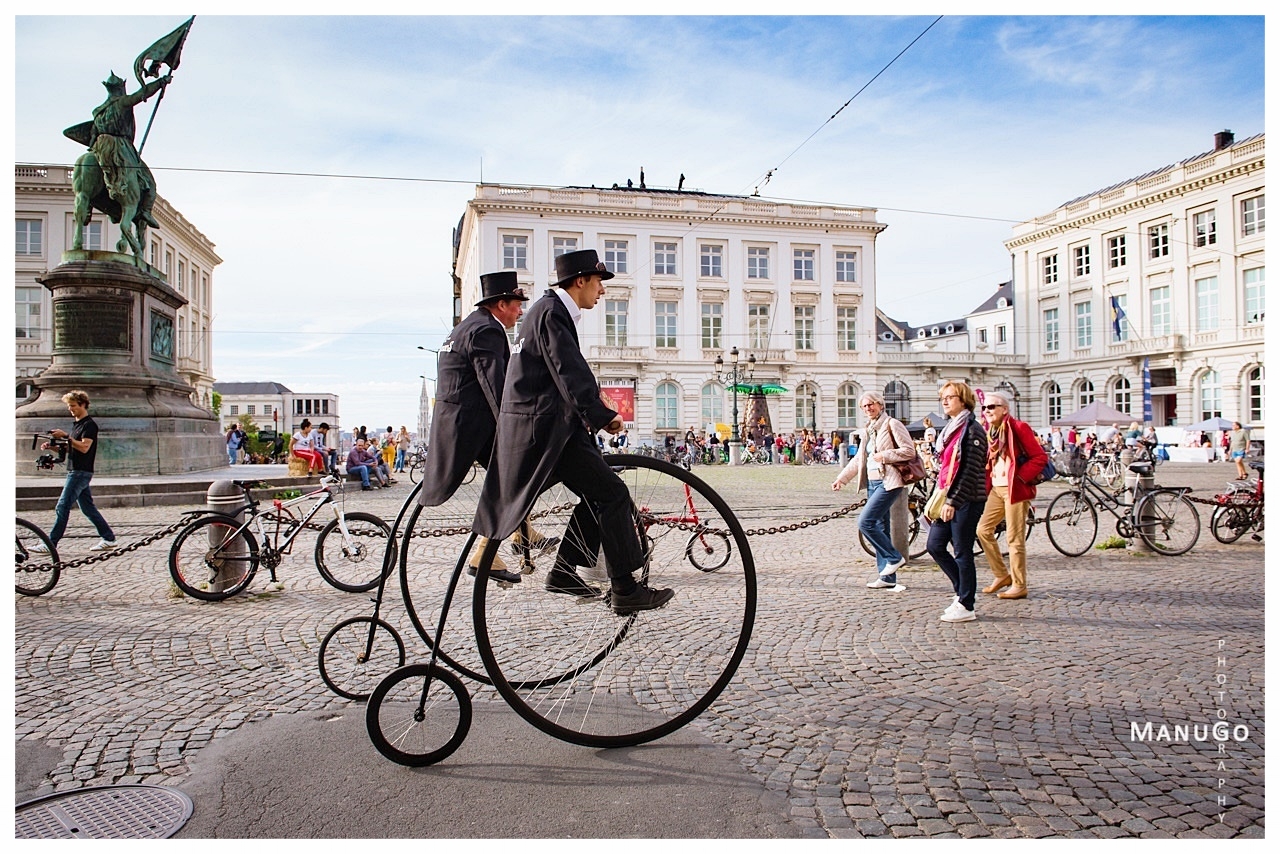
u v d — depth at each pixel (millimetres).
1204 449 36531
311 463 18469
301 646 5262
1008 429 6746
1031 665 4836
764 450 40969
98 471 15070
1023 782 3246
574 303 3512
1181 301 44062
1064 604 6516
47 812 3029
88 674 4684
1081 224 49656
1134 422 33438
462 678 4438
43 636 5547
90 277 15273
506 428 3264
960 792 3158
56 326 15508
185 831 2879
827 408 48812
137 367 15859
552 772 3336
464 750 3543
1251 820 2926
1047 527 8992
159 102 16859
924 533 9148
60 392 15375
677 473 3473
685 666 4777
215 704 4160
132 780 3291
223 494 6895
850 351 49281
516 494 3197
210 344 61562
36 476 14836
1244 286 41188
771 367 47781
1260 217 40375
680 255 47000
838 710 4066
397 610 6277
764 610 6246
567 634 4082
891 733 3766
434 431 3643
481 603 3258
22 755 3535
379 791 3174
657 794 3148
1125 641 5379
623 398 45406
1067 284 50844
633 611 3521
